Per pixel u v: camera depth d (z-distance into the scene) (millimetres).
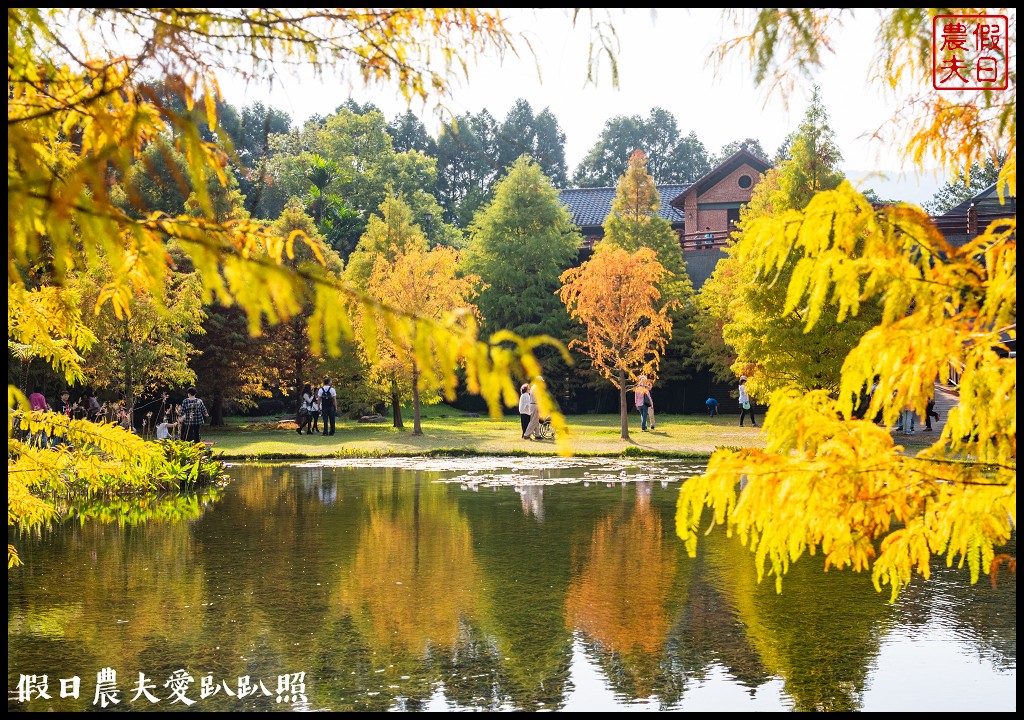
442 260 30469
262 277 1670
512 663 6480
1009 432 2385
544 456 24578
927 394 2371
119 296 2189
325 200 45062
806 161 23141
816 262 2379
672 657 6617
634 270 29578
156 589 8898
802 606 8141
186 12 2033
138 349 25281
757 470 2514
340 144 56969
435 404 49250
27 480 5438
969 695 5680
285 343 35188
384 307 1690
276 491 17109
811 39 2184
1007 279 2268
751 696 5723
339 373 35188
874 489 2467
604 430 32906
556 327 45375
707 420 39531
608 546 11281
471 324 1709
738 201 49688
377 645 6945
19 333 4227
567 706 5559
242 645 6930
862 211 2363
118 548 11234
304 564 10195
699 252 46031
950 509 2414
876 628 7398
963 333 2350
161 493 16641
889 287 2352
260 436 31500
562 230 49312
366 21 2340
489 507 14828
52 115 1988
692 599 8445
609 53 2236
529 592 8766
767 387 22250
